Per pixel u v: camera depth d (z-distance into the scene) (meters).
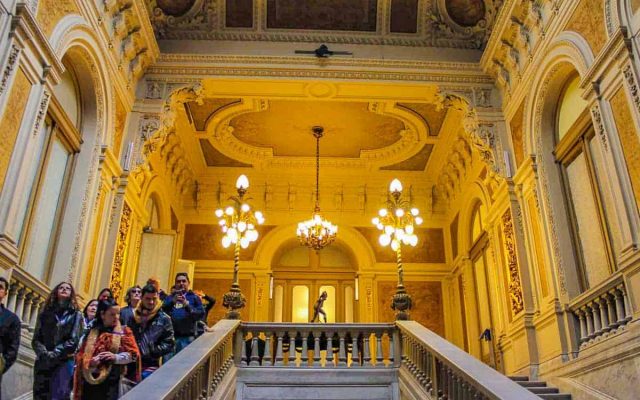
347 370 6.64
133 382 4.07
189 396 4.23
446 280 13.42
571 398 6.71
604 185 6.96
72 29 6.79
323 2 10.05
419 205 13.98
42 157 6.69
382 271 13.40
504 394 3.30
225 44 10.13
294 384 6.53
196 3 9.98
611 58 6.14
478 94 9.91
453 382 4.60
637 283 5.69
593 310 6.84
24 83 5.61
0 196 5.23
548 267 7.90
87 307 5.41
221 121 11.94
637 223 5.74
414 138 12.48
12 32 5.30
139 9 8.53
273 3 10.04
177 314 5.79
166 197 12.23
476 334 11.72
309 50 10.08
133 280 9.79
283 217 13.85
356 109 11.74
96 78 7.82
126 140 9.15
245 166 13.77
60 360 4.27
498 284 10.04
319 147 13.22
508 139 9.48
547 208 8.04
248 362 6.79
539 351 8.11
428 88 10.05
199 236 13.52
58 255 7.18
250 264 13.29
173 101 9.84
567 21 7.38
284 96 10.29
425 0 10.15
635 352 5.54
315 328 7.00
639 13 5.81
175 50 10.00
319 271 13.95
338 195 13.98
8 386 5.24
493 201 10.33
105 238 8.30
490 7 9.79
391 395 6.53
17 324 4.26
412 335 6.01
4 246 5.12
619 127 6.10
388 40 10.30
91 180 7.71
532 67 8.48
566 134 7.83
